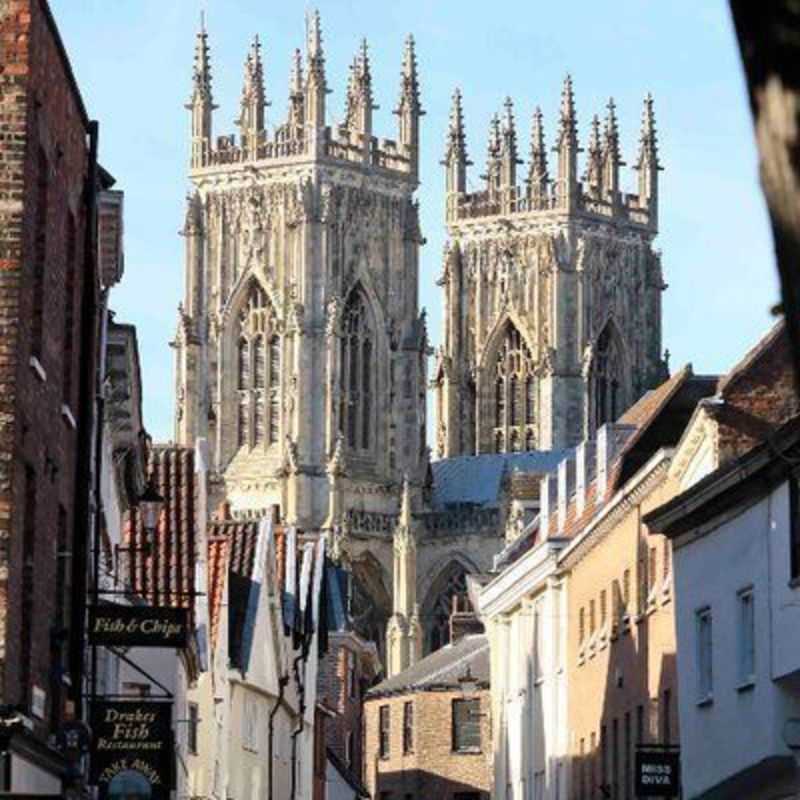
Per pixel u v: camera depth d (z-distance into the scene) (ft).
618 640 464.24
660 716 412.36
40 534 204.33
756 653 313.12
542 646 571.69
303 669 638.53
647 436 483.10
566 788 537.24
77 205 230.27
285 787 617.21
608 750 476.95
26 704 197.67
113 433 345.31
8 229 184.03
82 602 235.40
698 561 344.90
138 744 237.86
